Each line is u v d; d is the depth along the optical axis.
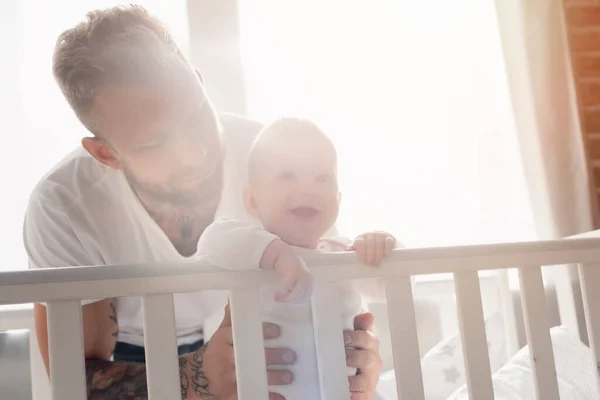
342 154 1.67
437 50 1.75
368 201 1.66
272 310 0.92
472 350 0.88
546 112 1.68
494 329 1.60
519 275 0.93
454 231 1.68
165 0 1.72
